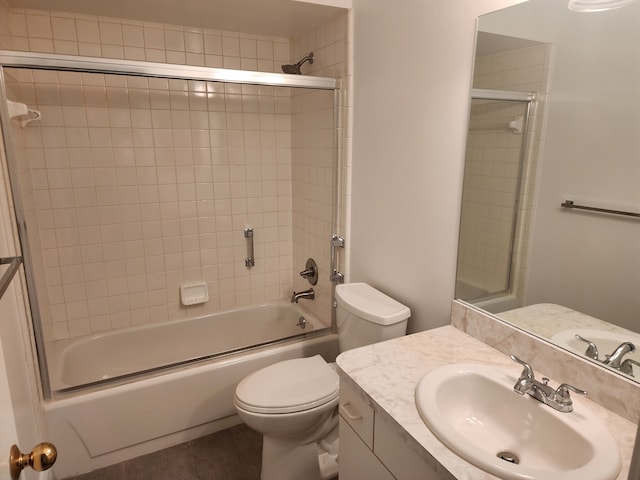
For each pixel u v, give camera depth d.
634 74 0.99
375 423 1.15
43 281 2.23
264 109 2.76
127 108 2.39
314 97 2.50
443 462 0.89
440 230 1.64
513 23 1.27
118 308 2.58
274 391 1.74
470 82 1.44
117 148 2.41
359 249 2.24
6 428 0.69
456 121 1.51
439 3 1.53
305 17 2.24
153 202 2.56
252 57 2.65
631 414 1.01
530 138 1.26
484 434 1.14
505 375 1.18
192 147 2.60
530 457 1.05
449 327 1.56
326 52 2.31
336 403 1.74
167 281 2.69
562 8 1.13
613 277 1.08
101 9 2.14
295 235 2.98
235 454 2.05
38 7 2.10
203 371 2.11
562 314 1.21
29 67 1.64
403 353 1.36
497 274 1.41
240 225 2.85
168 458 2.02
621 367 1.06
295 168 2.87
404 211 1.83
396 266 1.93
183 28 2.43
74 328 2.47
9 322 1.40
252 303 2.98
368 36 1.97
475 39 1.40
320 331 2.53
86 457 1.92
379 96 1.93
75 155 2.32
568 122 1.15
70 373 2.25
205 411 2.15
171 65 1.87
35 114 2.02
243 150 2.75
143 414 2.00
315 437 1.81
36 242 2.15
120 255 2.53
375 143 1.99
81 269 2.44
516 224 1.33
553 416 1.02
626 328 1.06
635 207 1.02
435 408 1.04
